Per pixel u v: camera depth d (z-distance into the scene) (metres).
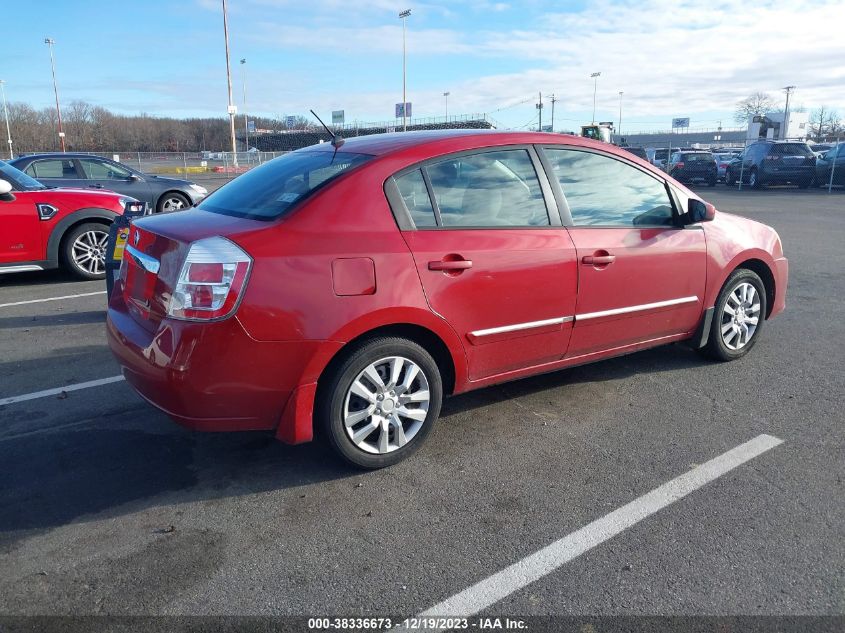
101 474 3.54
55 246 8.08
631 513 3.14
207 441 3.92
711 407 4.36
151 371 3.14
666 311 4.54
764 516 3.11
